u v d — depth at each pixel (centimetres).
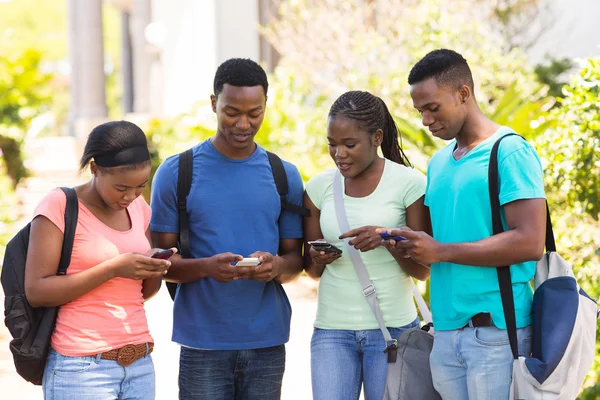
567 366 416
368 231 472
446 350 451
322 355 496
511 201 425
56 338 435
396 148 531
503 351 431
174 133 1583
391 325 495
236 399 513
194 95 1975
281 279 509
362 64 1367
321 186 514
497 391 432
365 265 494
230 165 504
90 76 3111
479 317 436
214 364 496
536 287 446
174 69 2239
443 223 455
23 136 2081
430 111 446
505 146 430
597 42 1639
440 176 458
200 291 496
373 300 488
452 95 442
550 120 859
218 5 1831
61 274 435
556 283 433
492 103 1267
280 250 530
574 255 740
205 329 493
